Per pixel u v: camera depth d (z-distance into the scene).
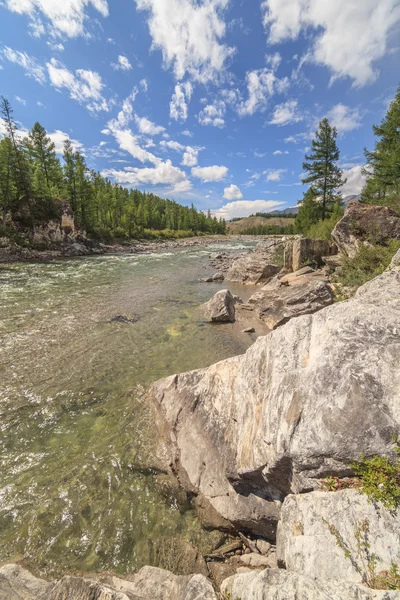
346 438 3.31
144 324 14.12
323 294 13.57
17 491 5.30
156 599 3.39
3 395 8.16
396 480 3.00
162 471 5.77
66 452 6.24
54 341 11.85
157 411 7.25
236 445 5.10
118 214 85.88
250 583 2.96
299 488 3.67
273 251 35.00
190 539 4.64
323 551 2.93
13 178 43.56
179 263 37.66
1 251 36.97
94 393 8.35
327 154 36.56
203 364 10.18
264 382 5.04
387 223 16.30
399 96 24.14
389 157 25.28
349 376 3.61
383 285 5.58
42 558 4.25
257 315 15.62
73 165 56.69
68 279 25.06
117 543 4.52
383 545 2.70
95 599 3.01
